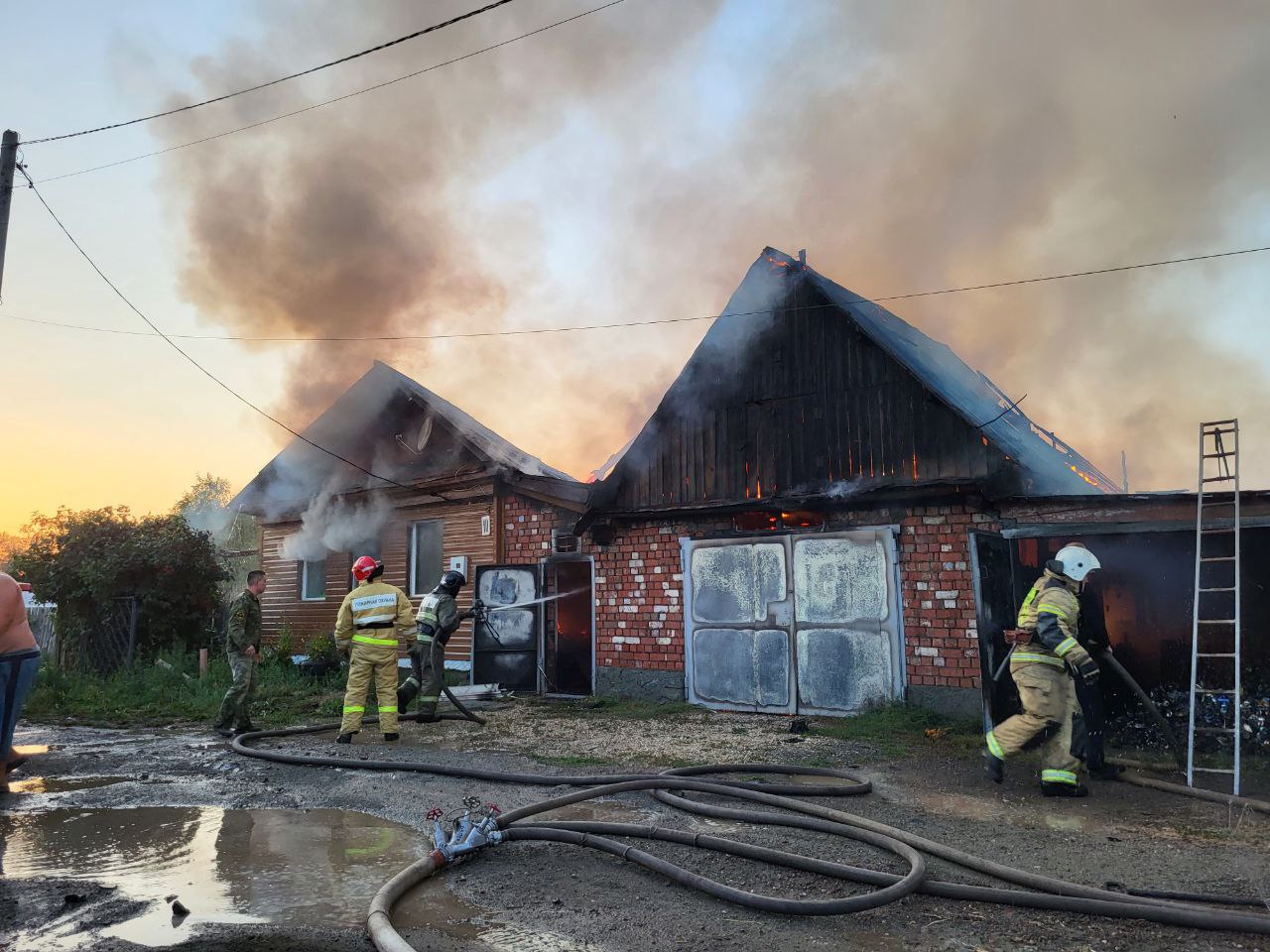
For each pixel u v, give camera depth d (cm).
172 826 500
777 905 333
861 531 944
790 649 979
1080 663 534
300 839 471
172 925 334
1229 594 894
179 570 1411
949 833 456
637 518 1129
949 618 877
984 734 789
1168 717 786
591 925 331
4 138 1001
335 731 875
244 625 863
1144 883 372
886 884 358
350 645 816
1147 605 956
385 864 422
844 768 648
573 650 1427
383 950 299
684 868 396
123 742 802
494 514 1305
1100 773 606
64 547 1378
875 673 918
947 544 889
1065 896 342
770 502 991
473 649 1228
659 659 1098
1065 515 813
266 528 1741
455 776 625
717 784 532
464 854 416
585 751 736
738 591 1031
